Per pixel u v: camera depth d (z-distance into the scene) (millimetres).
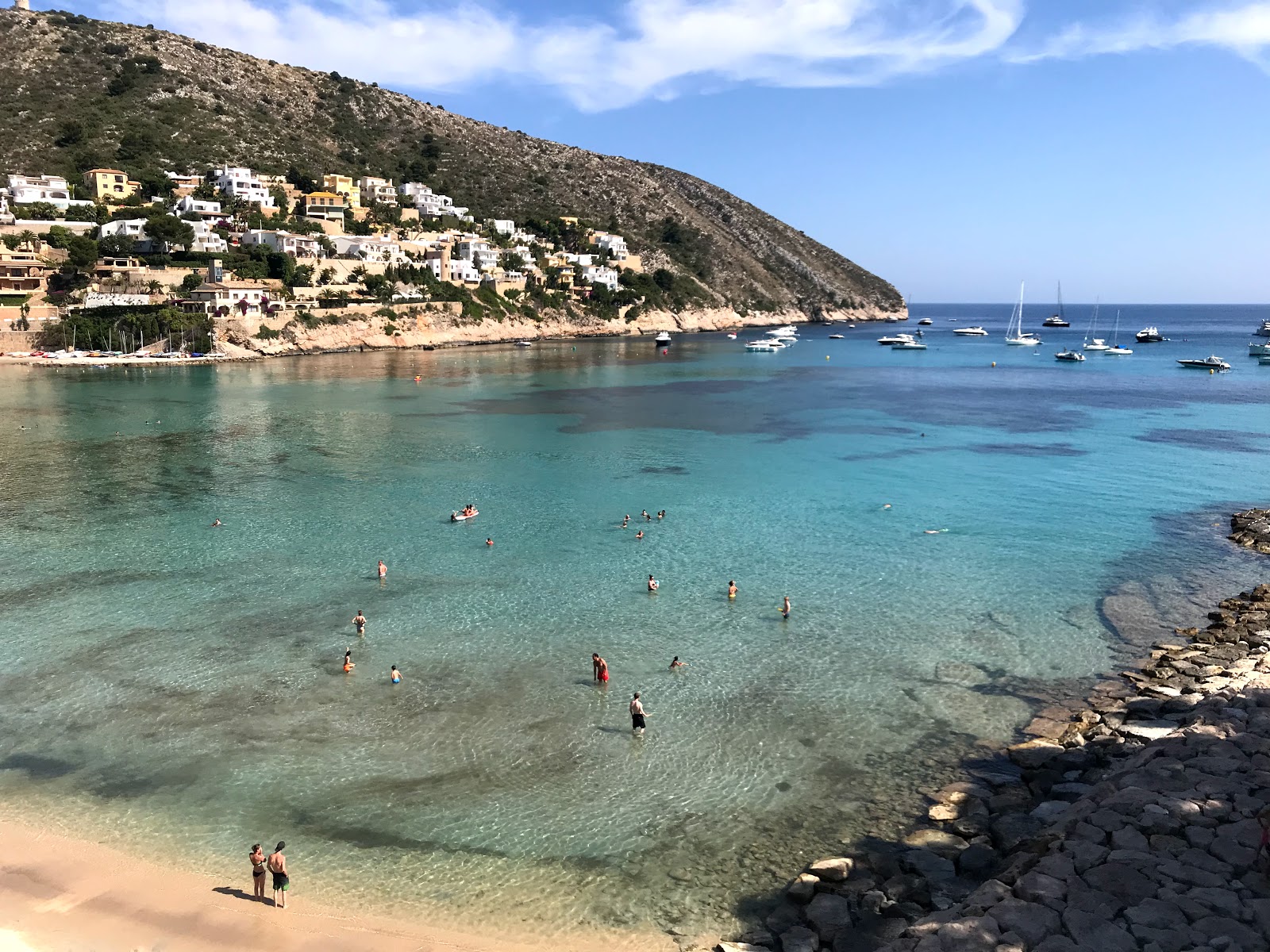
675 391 118688
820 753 27750
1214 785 22891
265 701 30891
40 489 59781
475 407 100500
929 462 72125
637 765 27078
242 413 92938
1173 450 77500
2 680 32156
